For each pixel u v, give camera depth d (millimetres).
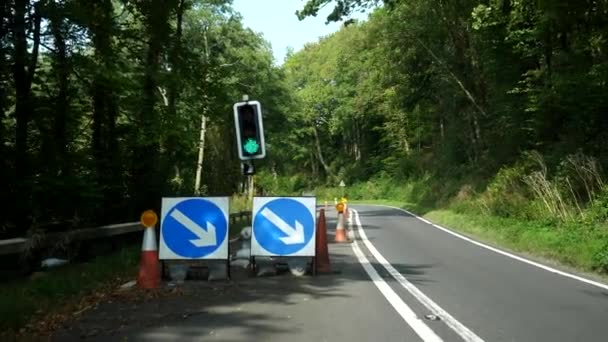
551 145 26953
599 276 12750
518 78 31969
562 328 7961
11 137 15461
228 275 11719
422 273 12961
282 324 8078
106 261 12828
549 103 26547
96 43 16516
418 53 43094
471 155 45156
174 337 7375
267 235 12117
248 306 9250
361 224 29641
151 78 18938
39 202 14039
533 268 13875
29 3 14734
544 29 25391
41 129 15836
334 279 11945
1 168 14180
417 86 48688
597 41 23453
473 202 30453
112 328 7805
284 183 76625
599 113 24359
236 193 39719
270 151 57000
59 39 15641
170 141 20219
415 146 72188
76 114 16969
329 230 25750
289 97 54906
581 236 16438
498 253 17016
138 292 10258
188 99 20906
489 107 38188
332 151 95062
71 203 14852
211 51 43031
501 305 9477
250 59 44438
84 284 10555
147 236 10844
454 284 11477
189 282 11391
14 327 7684
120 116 19641
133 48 19141
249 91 46094
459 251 17516
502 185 27516
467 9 34969
